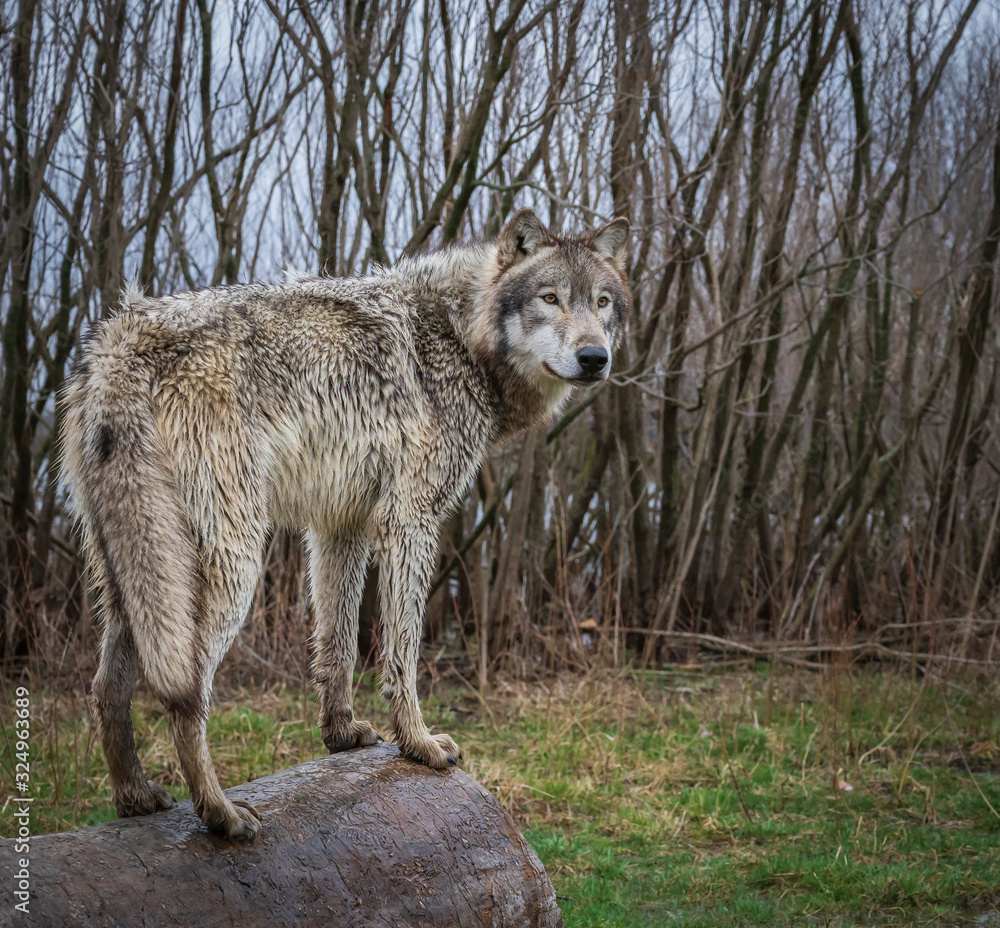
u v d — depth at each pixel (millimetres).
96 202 7367
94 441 2863
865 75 9180
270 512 3357
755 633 9695
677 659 9078
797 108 8812
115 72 7199
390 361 3539
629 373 8430
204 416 2996
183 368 3012
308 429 3316
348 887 2941
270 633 7855
